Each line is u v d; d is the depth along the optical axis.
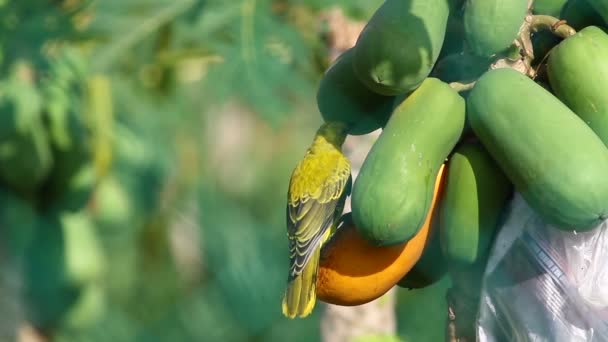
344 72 7.03
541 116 6.34
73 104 9.57
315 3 8.12
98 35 8.00
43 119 9.52
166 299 12.55
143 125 10.83
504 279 6.76
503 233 6.70
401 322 11.69
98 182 10.29
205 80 7.83
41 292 10.12
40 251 10.03
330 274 6.86
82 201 9.94
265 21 7.79
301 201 7.84
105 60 7.93
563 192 6.25
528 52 6.83
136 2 7.97
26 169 9.49
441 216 6.74
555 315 6.73
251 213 13.38
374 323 9.75
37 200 9.78
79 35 8.02
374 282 6.78
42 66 9.23
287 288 7.57
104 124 9.75
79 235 10.26
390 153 6.43
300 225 7.78
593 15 6.89
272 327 13.40
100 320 11.34
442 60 6.90
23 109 9.28
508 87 6.45
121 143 10.77
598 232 6.71
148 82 9.37
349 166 7.95
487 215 6.63
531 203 6.44
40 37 8.00
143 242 11.93
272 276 13.41
